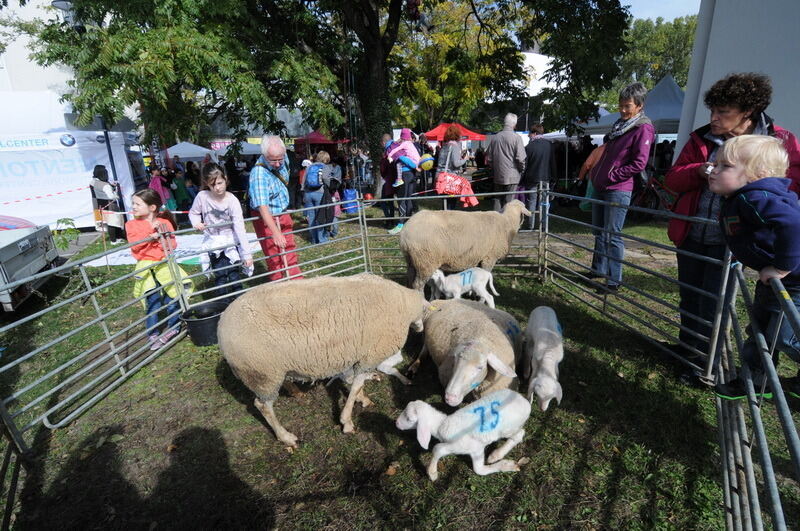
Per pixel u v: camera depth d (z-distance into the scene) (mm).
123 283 6609
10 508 2578
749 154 2047
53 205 11672
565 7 10562
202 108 11383
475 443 2502
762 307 2402
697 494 2408
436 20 23734
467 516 2365
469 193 6949
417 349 4082
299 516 2424
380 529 2326
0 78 21547
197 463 2854
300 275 5492
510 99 14477
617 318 4387
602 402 3186
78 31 8477
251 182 4602
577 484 2521
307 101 9844
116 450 2996
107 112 7996
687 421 2930
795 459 1233
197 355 4188
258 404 2961
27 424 3115
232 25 9672
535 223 8953
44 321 5355
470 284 4578
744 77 2600
